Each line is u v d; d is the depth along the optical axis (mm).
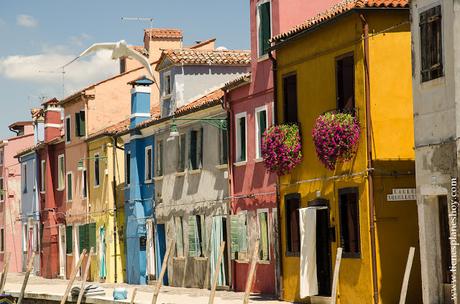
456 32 22766
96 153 53312
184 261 42438
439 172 23547
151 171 46656
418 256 27406
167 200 44562
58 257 60406
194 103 42594
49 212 60844
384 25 27703
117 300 35125
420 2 24250
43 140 64812
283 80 32250
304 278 29922
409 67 27797
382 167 27484
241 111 37156
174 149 43688
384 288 27156
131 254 48438
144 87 47844
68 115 57906
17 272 70188
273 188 34438
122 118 55438
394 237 27344
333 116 28297
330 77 29359
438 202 24125
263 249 35219
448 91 23156
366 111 27516
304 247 29906
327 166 29031
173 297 35875
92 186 53781
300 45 31156
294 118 31938
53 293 41656
